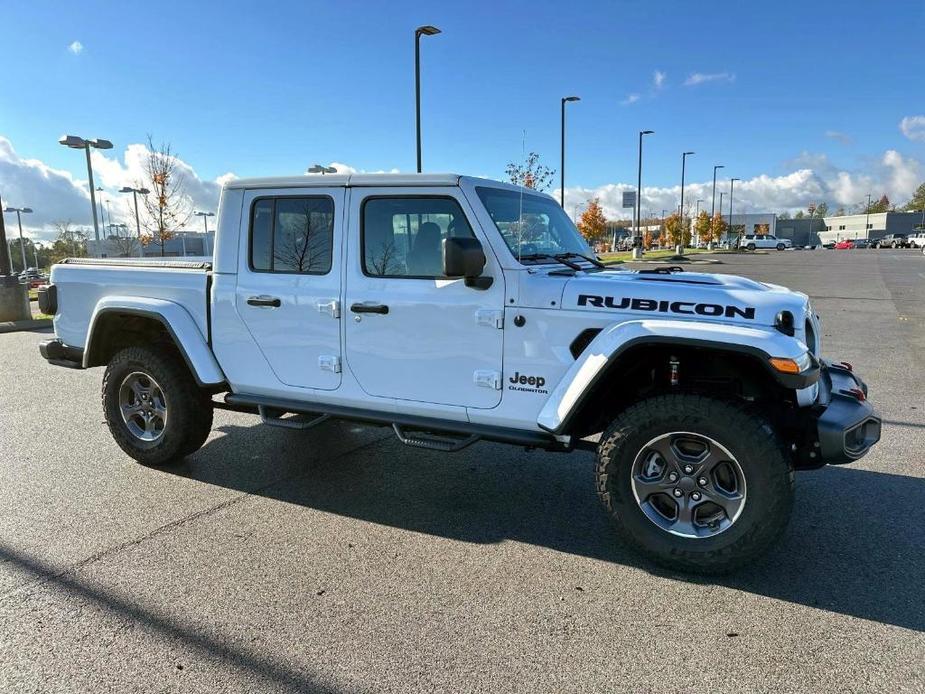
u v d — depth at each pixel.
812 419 3.20
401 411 3.93
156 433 4.85
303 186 4.04
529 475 4.69
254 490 4.40
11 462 4.96
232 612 2.92
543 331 3.46
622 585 3.15
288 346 4.19
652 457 3.30
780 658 2.58
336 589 3.12
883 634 2.73
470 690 2.40
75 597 3.05
